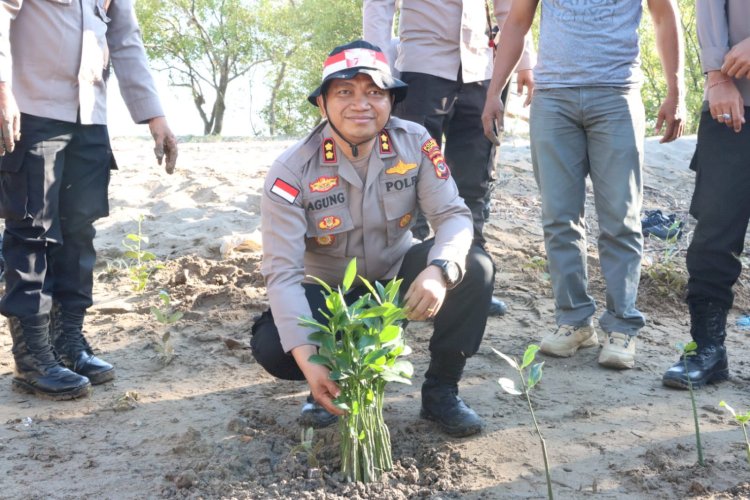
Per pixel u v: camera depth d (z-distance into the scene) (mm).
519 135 11078
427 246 3145
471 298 3049
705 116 3758
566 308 4219
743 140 3652
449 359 3178
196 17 36281
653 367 4070
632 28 4039
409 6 4531
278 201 2914
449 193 3090
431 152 3090
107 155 3920
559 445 3160
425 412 3318
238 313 4789
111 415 3531
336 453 3008
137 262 5977
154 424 3416
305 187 2975
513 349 4289
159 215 6887
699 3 3674
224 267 5590
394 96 3025
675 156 9281
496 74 4285
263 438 3188
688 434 3256
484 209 4820
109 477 2959
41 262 3732
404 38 4574
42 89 3598
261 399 3658
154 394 3746
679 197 7930
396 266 3262
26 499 2809
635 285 4109
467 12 4496
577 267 4195
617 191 4039
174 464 3041
